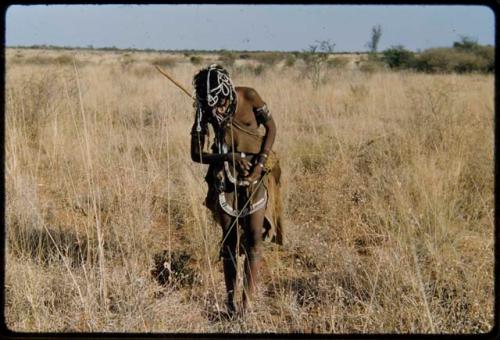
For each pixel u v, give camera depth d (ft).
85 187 20.86
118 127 27.14
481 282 13.70
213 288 14.56
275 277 15.60
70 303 13.55
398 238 15.19
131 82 52.19
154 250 17.04
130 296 13.51
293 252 17.29
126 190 18.80
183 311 13.37
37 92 30.86
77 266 15.42
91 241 16.83
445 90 35.91
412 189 19.70
